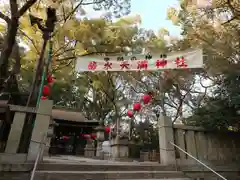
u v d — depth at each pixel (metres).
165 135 6.69
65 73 11.16
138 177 5.30
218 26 7.46
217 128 7.62
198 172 6.59
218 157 7.25
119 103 22.58
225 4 6.96
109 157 12.36
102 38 9.58
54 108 19.19
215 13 7.41
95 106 24.70
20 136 5.19
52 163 5.21
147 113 21.36
